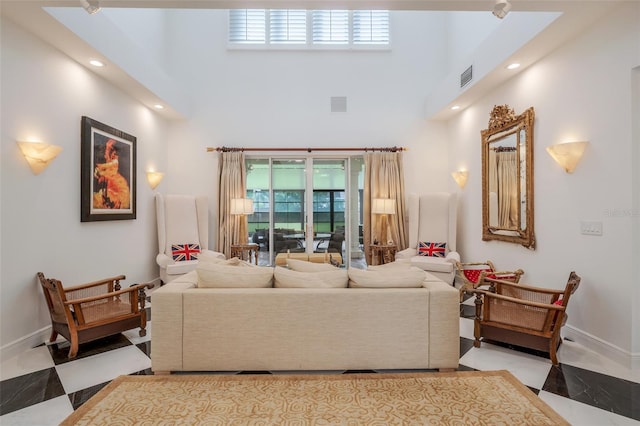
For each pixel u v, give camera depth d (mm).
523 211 3586
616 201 2514
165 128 5473
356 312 2301
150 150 4938
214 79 5672
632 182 2400
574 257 2910
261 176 5844
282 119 5719
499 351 2703
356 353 2305
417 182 5801
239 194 5547
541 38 2945
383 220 5477
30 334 2758
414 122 5797
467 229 5035
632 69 2396
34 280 2818
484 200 4422
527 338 2555
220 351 2285
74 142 3320
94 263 3615
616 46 2502
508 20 3309
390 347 2309
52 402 1968
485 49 3775
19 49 2699
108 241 3869
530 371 2359
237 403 1941
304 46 5715
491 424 1761
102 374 2307
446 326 2312
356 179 5891
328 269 2652
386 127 5789
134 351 2689
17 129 2678
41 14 2576
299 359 2299
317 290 2336
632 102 2398
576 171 2879
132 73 3787
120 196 4043
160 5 2506
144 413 1846
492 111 4156
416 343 2314
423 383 2168
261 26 5754
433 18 5805
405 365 2316
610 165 2561
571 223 2939
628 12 2410
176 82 5074
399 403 1942
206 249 5223
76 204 3334
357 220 5930
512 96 3830
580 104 2848
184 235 5059
